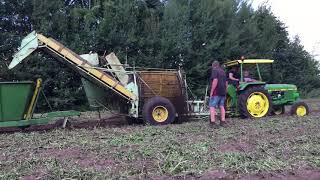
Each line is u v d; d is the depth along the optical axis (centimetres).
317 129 1077
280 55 3059
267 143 870
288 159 734
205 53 2364
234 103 1460
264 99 1469
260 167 673
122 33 2125
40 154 789
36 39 1216
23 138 984
